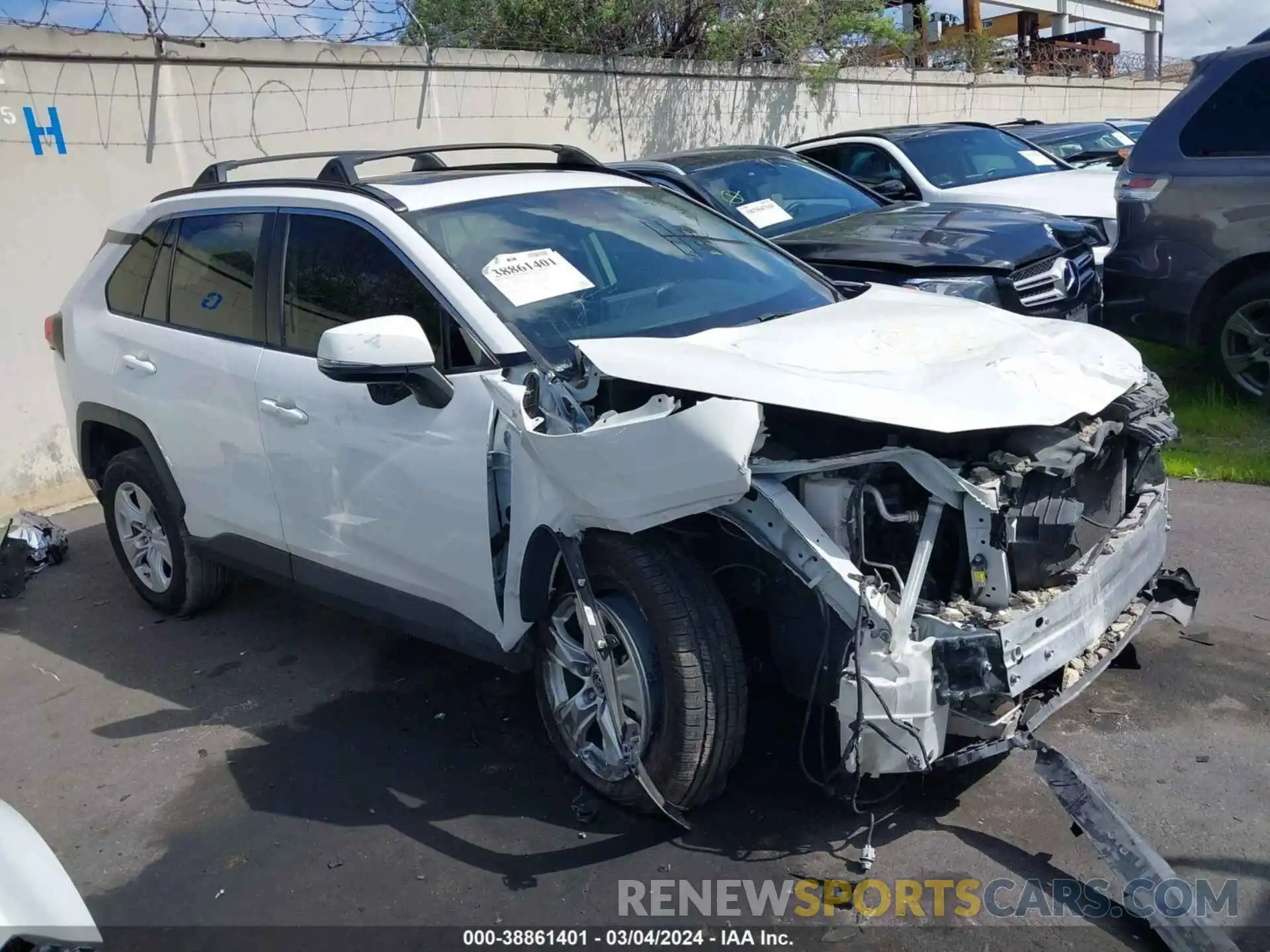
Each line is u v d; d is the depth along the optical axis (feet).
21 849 7.65
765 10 41.04
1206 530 16.88
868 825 10.52
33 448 22.99
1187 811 10.32
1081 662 10.39
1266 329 21.01
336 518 12.91
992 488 9.16
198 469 14.96
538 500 10.62
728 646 10.03
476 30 37.60
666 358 10.11
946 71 51.26
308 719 13.65
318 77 26.84
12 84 21.77
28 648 16.65
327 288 13.08
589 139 34.37
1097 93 63.93
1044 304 20.57
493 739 12.76
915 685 8.87
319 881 10.48
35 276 22.50
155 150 24.03
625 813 11.09
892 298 13.23
